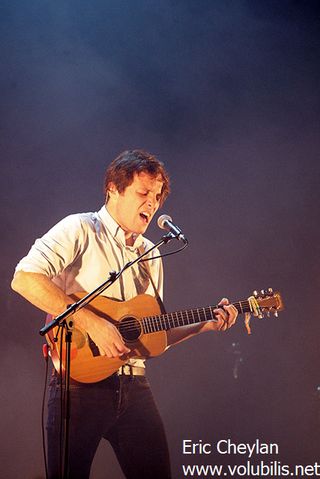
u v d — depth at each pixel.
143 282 4.57
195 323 4.63
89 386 4.12
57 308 4.11
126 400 4.25
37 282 4.13
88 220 4.47
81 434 4.05
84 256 4.37
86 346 4.17
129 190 4.48
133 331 4.38
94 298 4.26
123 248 4.51
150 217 4.55
